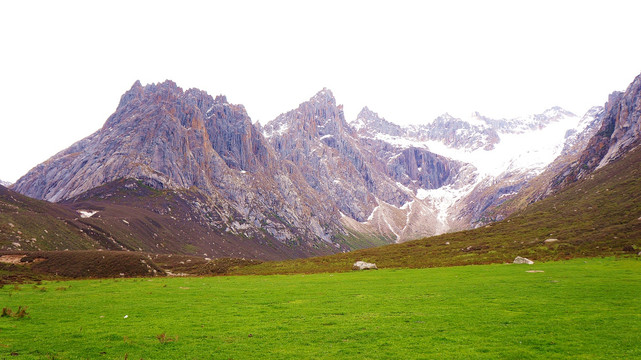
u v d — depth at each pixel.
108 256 98.94
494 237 126.75
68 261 94.00
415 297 44.69
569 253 89.25
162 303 43.72
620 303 36.78
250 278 78.94
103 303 43.81
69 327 31.98
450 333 28.86
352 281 64.56
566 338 26.78
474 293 45.75
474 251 107.81
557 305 36.91
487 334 28.41
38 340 27.97
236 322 33.72
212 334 29.72
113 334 29.64
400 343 26.72
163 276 96.12
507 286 49.66
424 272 74.50
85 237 175.75
